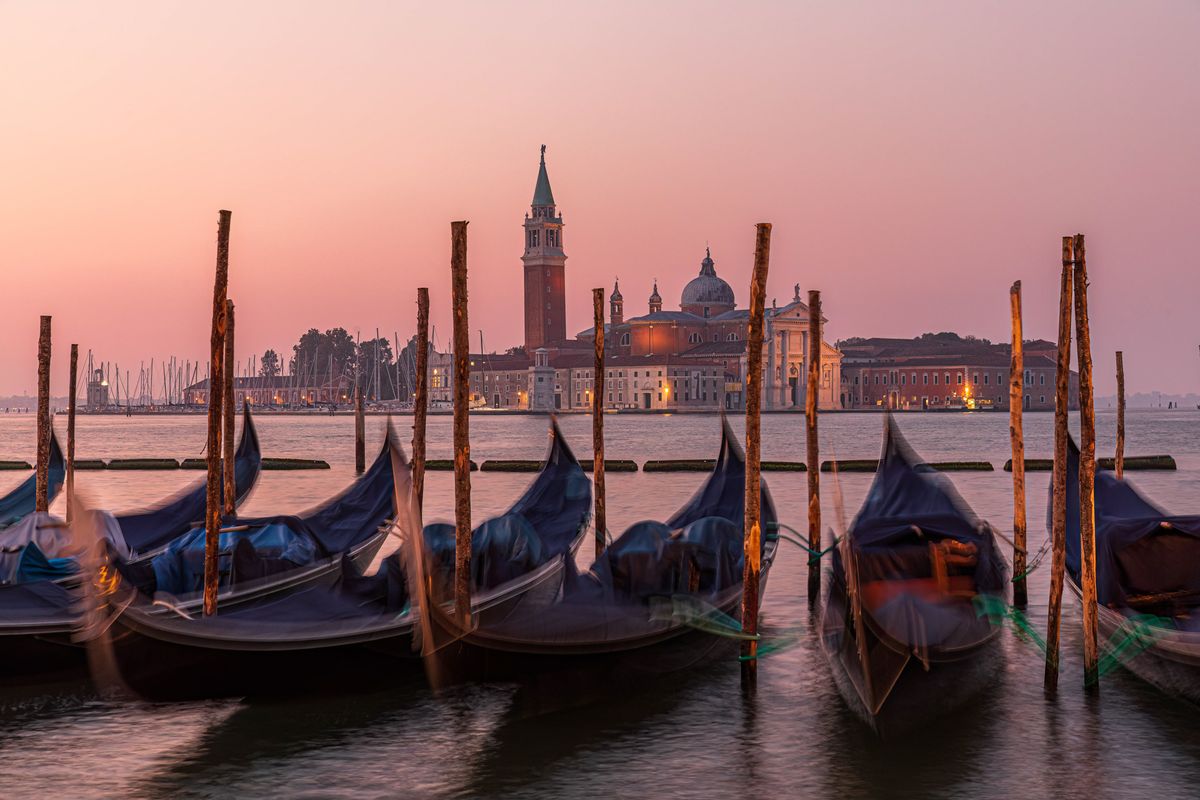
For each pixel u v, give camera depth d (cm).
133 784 1514
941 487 2280
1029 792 1461
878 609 1711
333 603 1919
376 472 2706
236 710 1778
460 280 2094
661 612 1906
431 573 1877
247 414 3409
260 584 2059
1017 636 2158
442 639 1808
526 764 1565
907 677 1695
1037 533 3544
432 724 1714
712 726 1703
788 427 15212
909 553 1875
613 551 1997
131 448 10312
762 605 2467
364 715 1753
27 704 1808
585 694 1836
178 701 1809
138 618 1783
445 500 4819
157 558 2127
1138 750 1591
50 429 3559
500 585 2012
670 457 8550
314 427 16775
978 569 1930
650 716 1750
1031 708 1756
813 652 2081
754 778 1512
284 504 4703
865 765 1552
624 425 16425
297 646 1795
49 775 1541
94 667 1847
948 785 1486
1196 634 1720
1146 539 1931
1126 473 6225
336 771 1549
